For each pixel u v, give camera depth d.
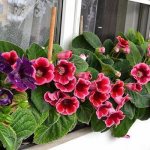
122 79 0.93
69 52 0.73
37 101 0.68
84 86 0.74
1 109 0.59
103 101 0.79
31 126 0.64
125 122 0.97
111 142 0.99
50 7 0.89
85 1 1.00
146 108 1.03
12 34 0.81
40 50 0.71
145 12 1.32
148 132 1.19
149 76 0.90
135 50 0.97
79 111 0.80
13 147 0.56
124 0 1.18
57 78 0.69
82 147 0.86
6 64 0.57
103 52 0.91
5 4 0.77
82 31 0.98
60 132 0.75
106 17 1.11
